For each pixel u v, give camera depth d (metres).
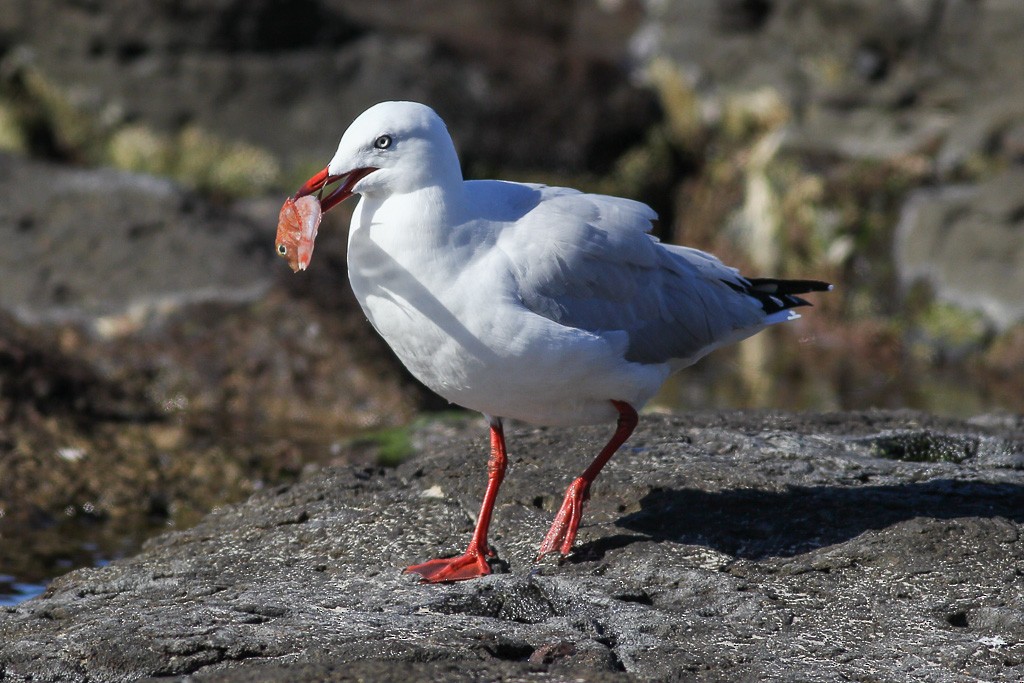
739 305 9.05
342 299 16.50
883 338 19.92
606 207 8.54
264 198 20.02
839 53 23.02
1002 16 21.16
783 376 18.70
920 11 21.81
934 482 9.23
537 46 25.75
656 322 8.56
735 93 24.12
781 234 21.59
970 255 19.62
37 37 22.59
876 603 7.80
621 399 8.52
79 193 17.16
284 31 23.03
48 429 13.34
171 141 22.47
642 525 8.66
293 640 7.13
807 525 8.60
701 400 17.41
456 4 27.25
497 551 8.57
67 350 15.16
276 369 15.50
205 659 7.00
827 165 21.89
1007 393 17.78
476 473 9.49
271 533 8.95
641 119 24.47
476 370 7.98
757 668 6.99
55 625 7.68
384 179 7.86
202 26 22.55
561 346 7.89
